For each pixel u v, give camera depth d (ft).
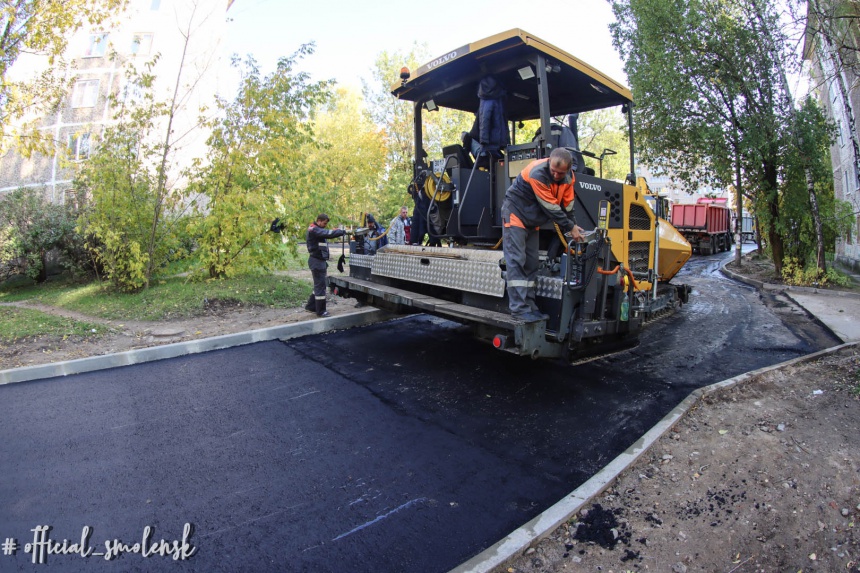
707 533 9.36
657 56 38.91
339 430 13.55
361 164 84.28
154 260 31.35
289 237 32.81
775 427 13.50
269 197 31.17
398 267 19.19
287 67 31.14
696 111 40.88
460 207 18.03
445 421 14.17
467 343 21.99
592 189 16.81
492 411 14.87
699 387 16.92
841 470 11.27
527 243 14.51
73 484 10.75
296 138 32.01
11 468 11.35
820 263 39.42
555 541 9.18
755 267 52.49
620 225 18.38
